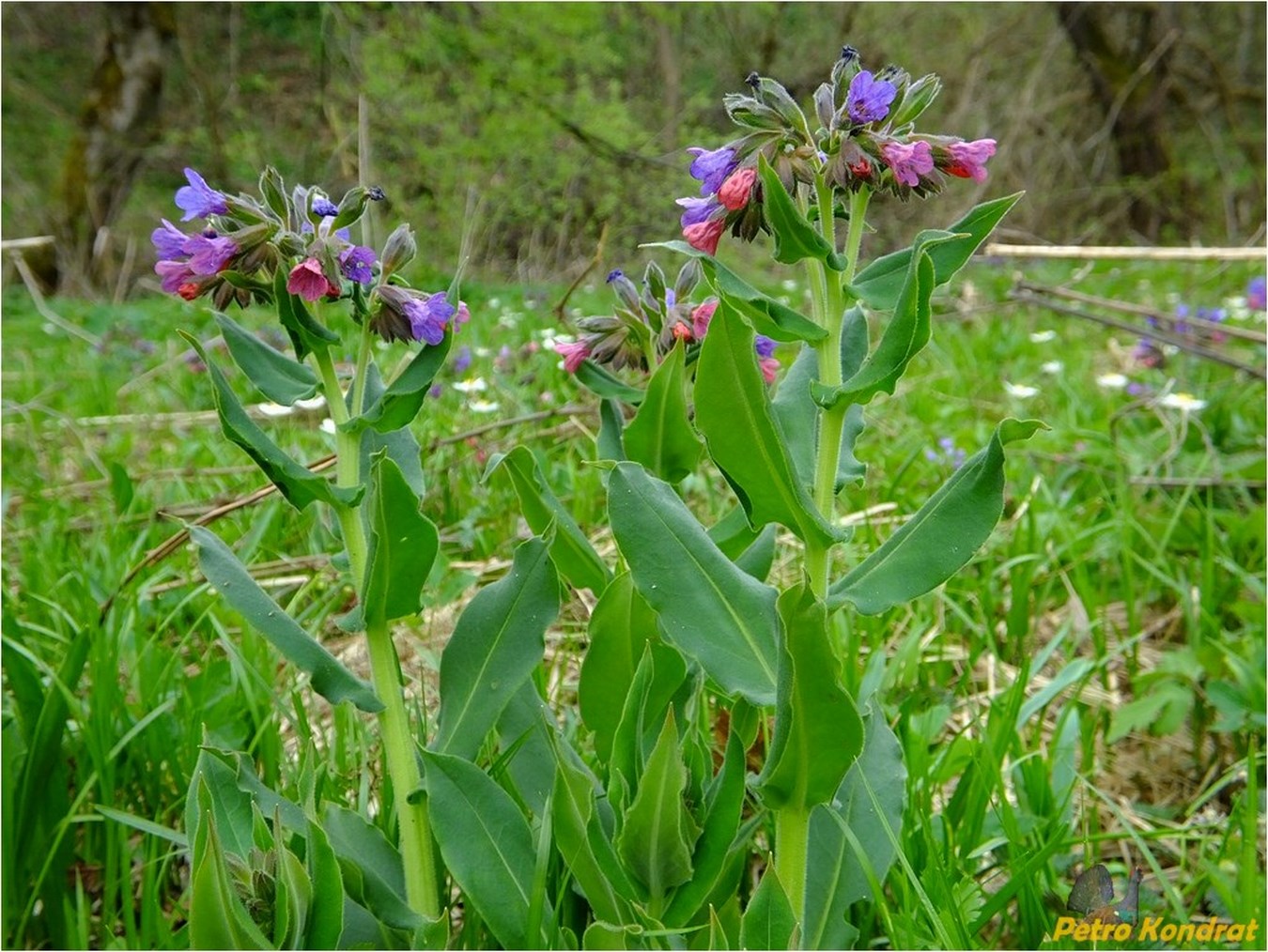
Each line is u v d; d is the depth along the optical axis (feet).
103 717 7.12
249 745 7.56
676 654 5.65
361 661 9.02
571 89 42.86
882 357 4.67
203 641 9.36
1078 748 8.38
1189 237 46.52
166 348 23.84
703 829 5.13
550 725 5.40
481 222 33.96
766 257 35.14
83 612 8.84
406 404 5.36
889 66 5.11
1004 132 47.60
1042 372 18.66
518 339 21.06
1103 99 48.29
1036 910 6.13
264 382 5.47
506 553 10.89
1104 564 10.76
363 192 5.15
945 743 8.21
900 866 6.16
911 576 4.95
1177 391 15.33
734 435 4.69
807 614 4.44
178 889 7.10
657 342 6.46
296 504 5.32
